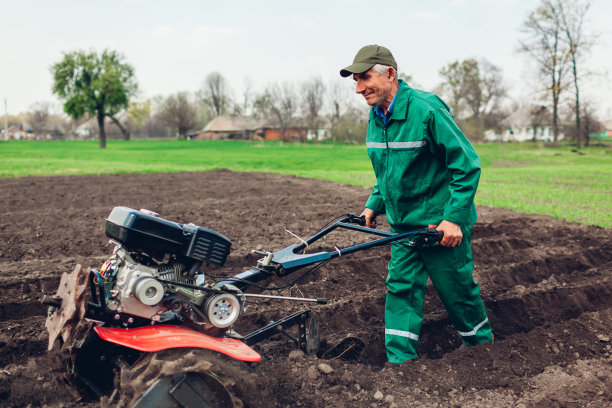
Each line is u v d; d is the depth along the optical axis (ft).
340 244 25.22
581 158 146.51
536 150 185.68
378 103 12.76
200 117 391.04
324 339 15.48
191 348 10.00
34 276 19.01
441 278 13.51
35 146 211.82
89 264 21.01
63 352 10.94
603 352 15.29
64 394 11.67
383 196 13.76
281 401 11.96
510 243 26.55
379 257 22.86
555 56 190.90
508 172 85.15
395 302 14.03
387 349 14.15
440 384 12.82
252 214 32.63
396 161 13.07
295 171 69.56
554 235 28.94
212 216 31.83
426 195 13.19
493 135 291.38
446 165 12.77
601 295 20.34
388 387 12.60
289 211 34.04
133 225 10.19
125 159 105.40
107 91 217.97
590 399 12.30
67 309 9.82
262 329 13.16
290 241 25.67
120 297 10.24
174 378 9.45
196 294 10.79
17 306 16.69
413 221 13.39
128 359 10.88
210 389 9.73
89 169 68.74
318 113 249.55
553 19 187.11
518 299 19.22
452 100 249.96
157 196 40.78
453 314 14.12
